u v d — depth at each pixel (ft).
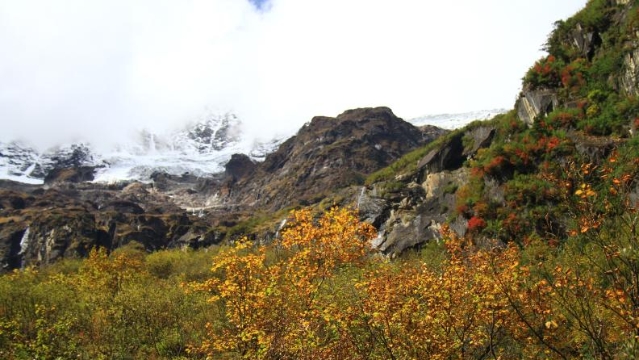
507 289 35.09
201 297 79.46
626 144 91.61
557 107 119.24
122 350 69.82
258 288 50.98
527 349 40.88
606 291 28.96
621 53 108.88
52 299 79.82
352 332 42.52
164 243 427.74
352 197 198.39
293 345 44.19
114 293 92.12
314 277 51.85
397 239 145.59
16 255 406.41
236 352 52.19
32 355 65.05
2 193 590.96
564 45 130.41
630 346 29.84
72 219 423.23
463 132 164.96
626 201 29.40
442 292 37.91
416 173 173.78
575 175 31.40
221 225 475.31
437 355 37.27
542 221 94.73
